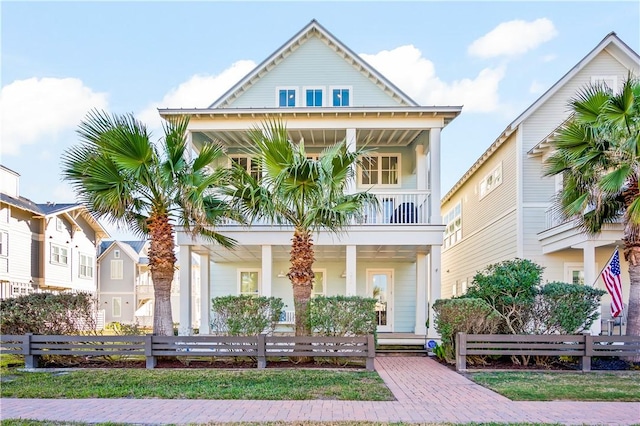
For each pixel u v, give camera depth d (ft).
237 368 30.73
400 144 54.85
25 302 32.94
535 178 49.83
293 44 52.16
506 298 33.06
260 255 51.37
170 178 31.60
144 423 18.34
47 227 78.95
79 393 23.27
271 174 31.78
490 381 26.84
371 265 55.83
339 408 20.68
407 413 19.90
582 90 44.34
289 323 48.37
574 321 32.45
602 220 36.63
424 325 50.60
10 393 23.35
